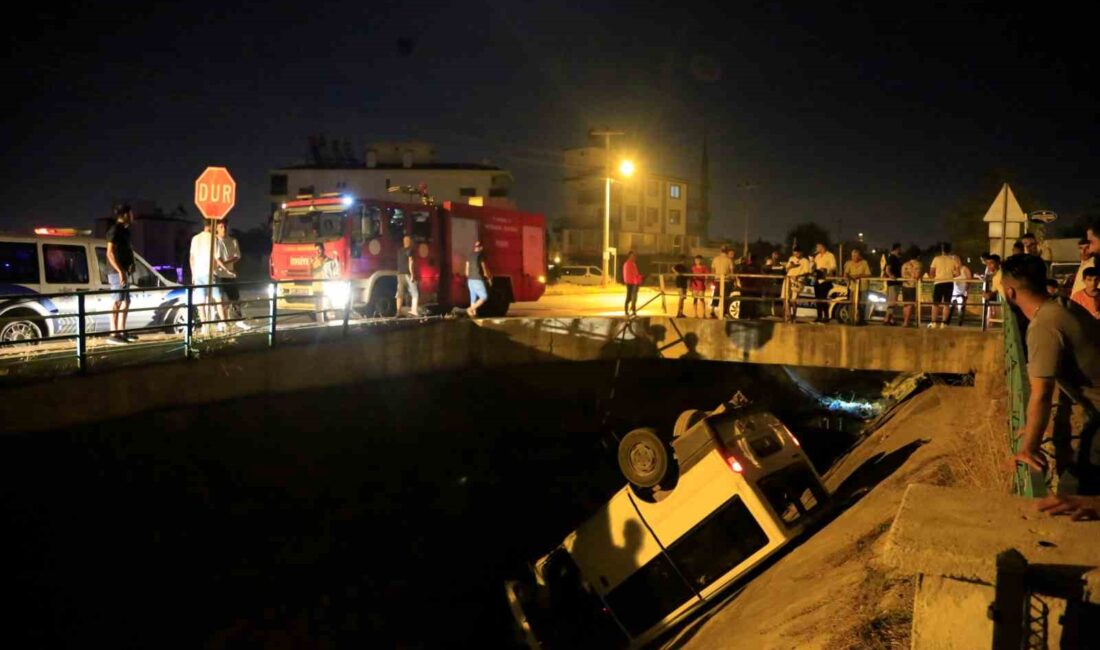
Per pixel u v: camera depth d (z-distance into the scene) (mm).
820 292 17516
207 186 11773
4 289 12406
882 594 5539
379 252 18094
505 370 18109
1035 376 3867
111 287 13078
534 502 17219
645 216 77750
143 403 10117
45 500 8906
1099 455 3922
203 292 13852
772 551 9172
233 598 10930
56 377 9250
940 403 14148
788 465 10008
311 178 71062
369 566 13266
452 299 20109
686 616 9695
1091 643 2883
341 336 13656
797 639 5711
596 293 41719
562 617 10852
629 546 10094
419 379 15672
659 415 20688
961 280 15484
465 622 13414
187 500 10578
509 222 22156
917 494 3492
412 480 15141
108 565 9461
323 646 11562
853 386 21078
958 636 3012
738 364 21578
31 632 8539
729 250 18438
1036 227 16391
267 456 11992
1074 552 2855
